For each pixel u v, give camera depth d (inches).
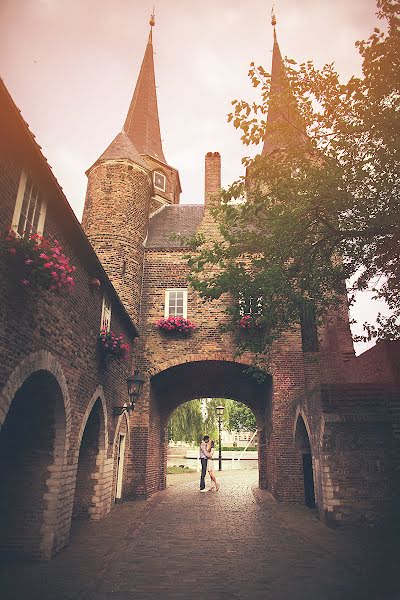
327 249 374.9
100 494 402.6
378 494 359.6
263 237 376.2
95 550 292.0
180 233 691.4
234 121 327.9
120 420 490.9
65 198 261.7
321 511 392.5
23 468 286.4
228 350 581.6
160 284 622.5
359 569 245.1
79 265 325.4
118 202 617.6
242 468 1176.2
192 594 208.2
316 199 323.3
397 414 370.6
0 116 200.5
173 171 1024.9
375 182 309.4
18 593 208.1
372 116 293.4
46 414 294.8
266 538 328.5
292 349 578.2
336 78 309.3
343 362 572.1
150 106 1096.2
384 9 281.0
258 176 350.9
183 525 379.6
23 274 216.4
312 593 207.2
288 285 367.6
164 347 587.8
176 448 1483.8
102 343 388.2
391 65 282.5
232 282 376.2
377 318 368.2
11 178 216.4
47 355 259.4
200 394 728.3
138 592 211.3
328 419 370.6
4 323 204.2
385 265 353.1
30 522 276.8
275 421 556.4
